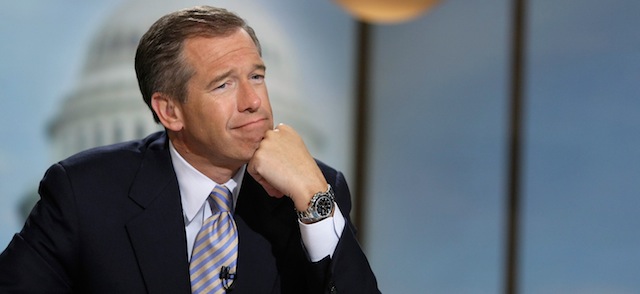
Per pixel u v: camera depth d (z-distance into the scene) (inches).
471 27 541.0
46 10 500.1
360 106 579.5
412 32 565.6
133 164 188.2
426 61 559.5
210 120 174.4
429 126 557.6
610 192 482.0
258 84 179.0
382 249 576.7
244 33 178.1
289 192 179.0
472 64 540.1
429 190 557.0
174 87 175.8
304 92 567.2
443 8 552.4
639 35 471.2
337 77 576.1
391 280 573.0
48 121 500.7
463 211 542.0
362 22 578.6
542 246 506.3
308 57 568.7
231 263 179.9
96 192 181.3
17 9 494.3
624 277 477.7
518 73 516.4
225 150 176.6
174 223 181.8
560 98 501.4
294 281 185.5
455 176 546.6
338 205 196.9
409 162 565.6
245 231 184.2
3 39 491.2
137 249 178.2
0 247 490.0
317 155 572.1
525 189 514.0
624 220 476.4
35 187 498.0
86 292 179.9
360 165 580.1
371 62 580.7
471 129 540.1
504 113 525.3
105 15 512.4
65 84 504.7
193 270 179.9
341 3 459.2
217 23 175.5
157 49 175.9
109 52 512.7
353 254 178.5
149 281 177.5
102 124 511.2
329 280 176.1
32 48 497.7
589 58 490.6
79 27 507.5
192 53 173.5
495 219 527.5
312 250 178.5
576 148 494.9
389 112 573.9
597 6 486.3
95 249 178.1
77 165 185.5
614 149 480.4
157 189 183.6
